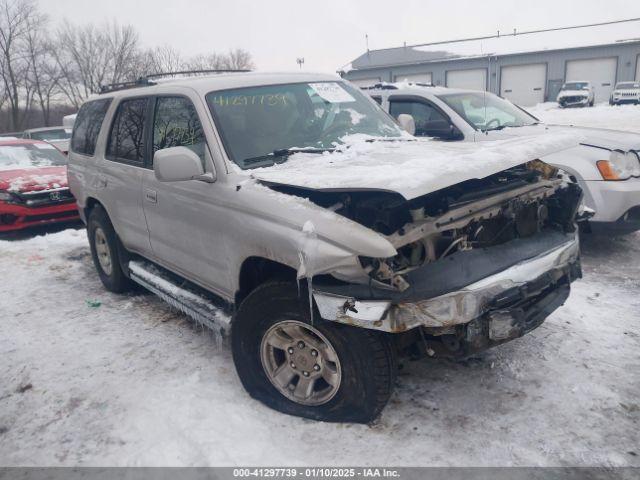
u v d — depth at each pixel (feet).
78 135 18.61
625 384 10.70
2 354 13.65
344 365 9.46
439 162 9.27
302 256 8.95
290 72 14.16
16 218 26.48
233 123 11.83
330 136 12.66
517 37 127.03
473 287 8.84
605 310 14.02
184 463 9.21
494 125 21.81
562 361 11.65
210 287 12.26
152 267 15.61
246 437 9.71
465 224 9.68
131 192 14.37
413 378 11.32
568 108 99.40
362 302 8.65
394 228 9.05
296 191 10.11
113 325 15.05
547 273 10.30
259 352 10.53
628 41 110.52
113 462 9.41
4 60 128.88
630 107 86.28
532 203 11.18
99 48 134.41
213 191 11.10
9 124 134.00
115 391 11.61
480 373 11.37
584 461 8.73
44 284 19.06
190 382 11.64
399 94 22.85
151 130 13.75
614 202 17.39
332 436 9.62
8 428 10.62
